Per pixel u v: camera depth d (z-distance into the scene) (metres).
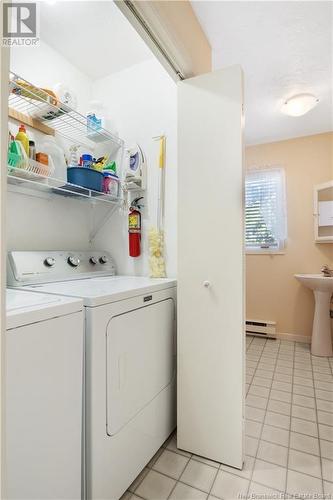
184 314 1.42
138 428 1.23
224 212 1.33
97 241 2.00
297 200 3.21
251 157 3.43
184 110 1.42
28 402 0.76
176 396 1.59
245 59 1.88
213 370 1.36
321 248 3.11
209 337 1.37
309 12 1.49
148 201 1.78
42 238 1.66
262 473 1.28
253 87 2.22
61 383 0.87
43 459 0.81
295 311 3.23
